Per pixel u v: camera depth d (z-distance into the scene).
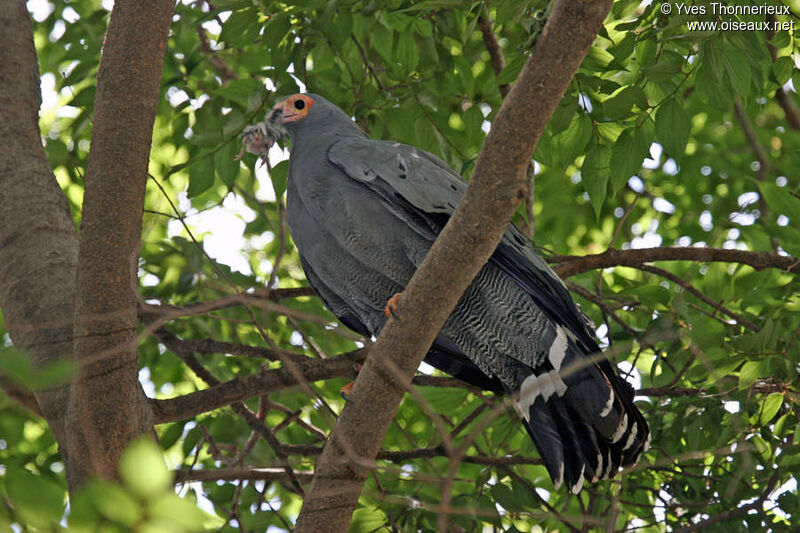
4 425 5.12
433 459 8.88
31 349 5.65
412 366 5.71
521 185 4.98
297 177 7.62
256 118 8.82
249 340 9.94
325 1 8.27
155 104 5.68
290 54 8.43
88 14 10.08
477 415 8.26
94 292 5.34
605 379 6.76
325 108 8.32
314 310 10.91
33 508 3.66
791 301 8.03
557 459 6.75
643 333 7.94
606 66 7.70
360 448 5.85
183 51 9.09
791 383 6.98
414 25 8.91
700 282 9.38
